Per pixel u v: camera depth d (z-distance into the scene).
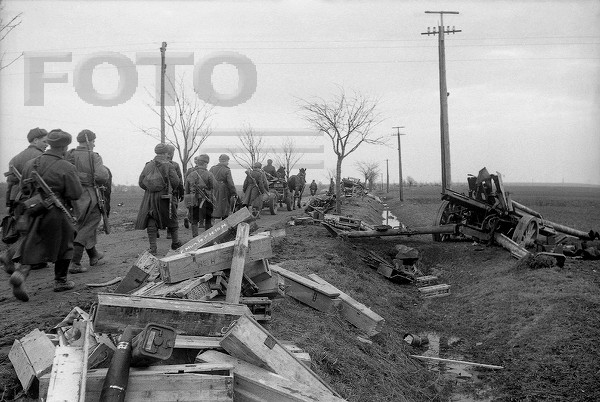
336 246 14.75
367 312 8.95
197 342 5.06
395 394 6.98
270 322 7.20
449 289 13.99
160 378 4.13
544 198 68.75
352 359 7.34
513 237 16.22
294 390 4.54
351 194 39.84
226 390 4.21
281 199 26.97
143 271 6.97
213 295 6.59
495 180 16.72
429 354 9.54
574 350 9.03
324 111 21.11
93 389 4.07
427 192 84.81
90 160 9.71
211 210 13.55
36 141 9.06
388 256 16.41
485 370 8.81
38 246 7.37
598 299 10.85
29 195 7.45
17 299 7.57
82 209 9.56
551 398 7.71
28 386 4.51
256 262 7.30
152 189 11.18
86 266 10.08
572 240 18.05
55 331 5.83
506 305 11.52
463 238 18.75
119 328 5.04
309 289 8.99
